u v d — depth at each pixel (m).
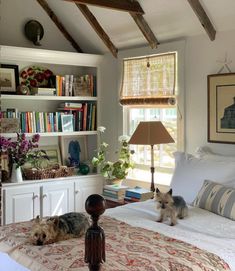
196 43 3.98
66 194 4.60
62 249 2.23
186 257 2.12
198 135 3.99
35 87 4.70
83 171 4.81
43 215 4.41
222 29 3.74
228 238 2.57
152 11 4.00
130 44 4.64
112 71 4.89
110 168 4.47
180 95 4.13
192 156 3.70
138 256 2.09
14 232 2.59
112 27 4.52
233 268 2.16
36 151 4.65
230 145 3.69
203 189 3.22
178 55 4.13
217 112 3.78
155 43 4.30
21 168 4.51
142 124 3.86
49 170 4.52
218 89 3.77
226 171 3.28
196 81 3.99
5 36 4.52
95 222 1.66
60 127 4.71
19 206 4.25
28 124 4.48
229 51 3.70
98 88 4.95
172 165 4.38
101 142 5.01
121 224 2.77
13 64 4.58
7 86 4.47
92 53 5.05
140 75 4.53
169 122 4.39
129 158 4.62
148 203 3.46
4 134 4.29
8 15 4.53
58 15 4.78
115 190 4.20
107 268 1.92
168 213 2.88
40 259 2.12
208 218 2.94
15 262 2.29
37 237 2.33
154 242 2.35
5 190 4.15
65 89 4.76
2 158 4.25
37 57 4.44
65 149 5.00
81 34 4.87
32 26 4.65
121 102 4.70
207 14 3.69
